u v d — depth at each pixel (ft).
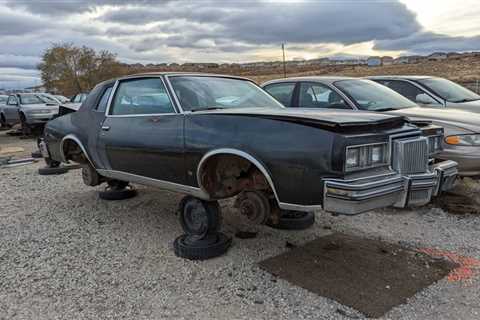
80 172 25.30
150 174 13.17
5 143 42.96
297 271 11.18
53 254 12.66
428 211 16.15
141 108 13.82
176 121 12.15
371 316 9.00
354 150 9.29
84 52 143.02
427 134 11.75
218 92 13.89
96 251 12.83
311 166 9.32
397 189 9.78
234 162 11.48
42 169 24.86
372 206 9.41
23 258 12.42
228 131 10.79
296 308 9.39
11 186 21.95
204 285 10.55
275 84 22.31
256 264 11.66
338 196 9.07
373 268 11.29
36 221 15.87
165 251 12.72
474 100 23.20
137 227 14.93
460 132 16.49
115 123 14.42
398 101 20.21
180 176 12.07
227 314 9.22
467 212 15.85
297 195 9.63
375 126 9.98
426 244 12.97
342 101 19.26
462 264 11.51
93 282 10.82
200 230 12.32
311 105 20.44
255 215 11.09
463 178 18.35
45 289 10.50
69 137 16.83
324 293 9.98
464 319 8.88
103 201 18.33
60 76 142.00
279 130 9.92
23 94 53.31
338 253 12.33
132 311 9.41
